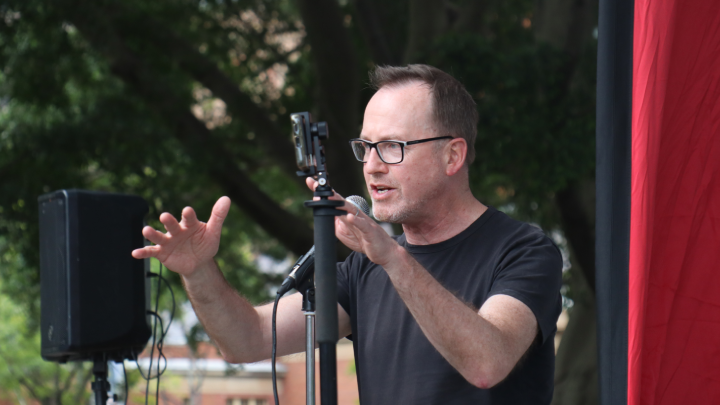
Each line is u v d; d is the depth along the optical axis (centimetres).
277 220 1770
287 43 2045
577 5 1532
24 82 1700
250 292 2414
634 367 379
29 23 1611
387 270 355
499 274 414
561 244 1786
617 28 388
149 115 1748
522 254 415
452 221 450
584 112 1427
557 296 413
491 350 360
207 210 1953
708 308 392
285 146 1777
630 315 379
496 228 443
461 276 434
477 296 422
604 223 387
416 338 429
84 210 689
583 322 1543
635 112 381
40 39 1662
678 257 395
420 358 423
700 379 393
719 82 390
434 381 416
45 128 1667
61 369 3769
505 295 393
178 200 1744
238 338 463
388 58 1705
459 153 439
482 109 1375
